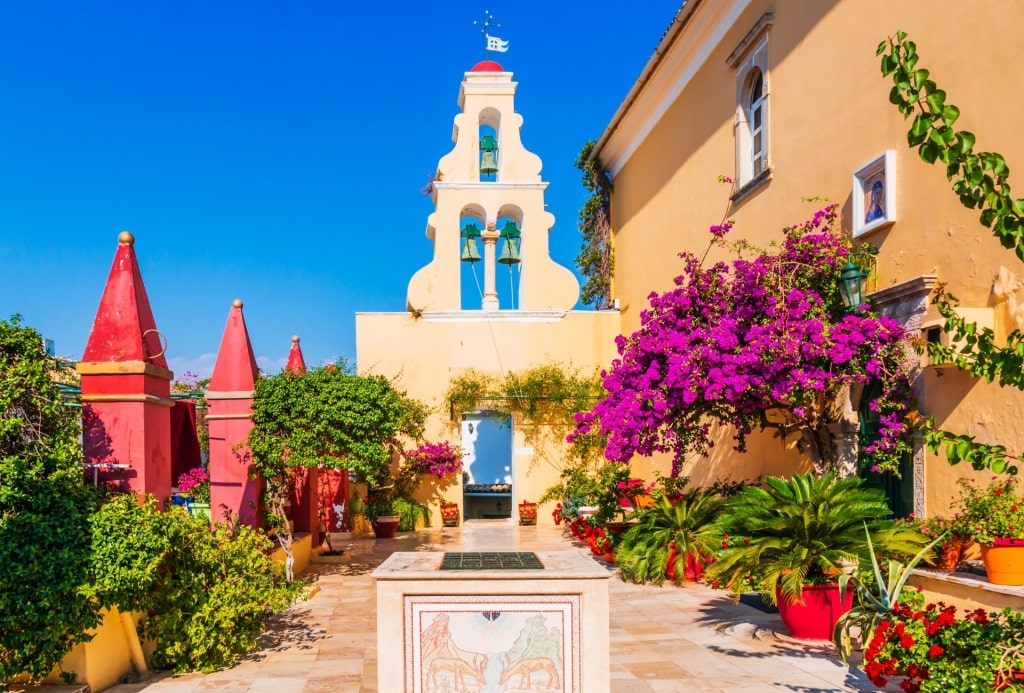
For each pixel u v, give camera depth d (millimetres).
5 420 5379
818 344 7465
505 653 4461
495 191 17859
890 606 5180
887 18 7945
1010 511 5715
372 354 17328
